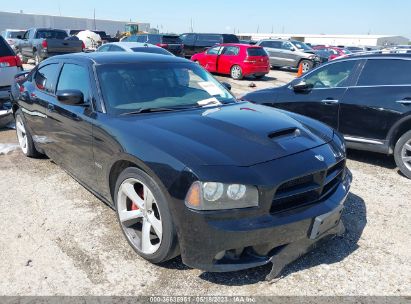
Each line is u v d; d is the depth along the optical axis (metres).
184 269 3.04
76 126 3.80
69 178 4.88
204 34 23.41
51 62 4.80
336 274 3.00
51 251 3.28
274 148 2.90
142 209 3.08
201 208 2.57
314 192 2.90
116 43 13.48
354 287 2.86
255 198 2.61
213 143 2.87
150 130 3.09
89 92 3.74
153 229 3.05
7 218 3.84
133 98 3.68
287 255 2.81
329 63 5.98
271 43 21.94
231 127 3.17
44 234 3.54
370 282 2.91
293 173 2.72
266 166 2.71
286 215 2.70
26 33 22.28
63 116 4.06
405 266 3.12
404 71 5.24
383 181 5.02
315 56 20.33
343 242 3.46
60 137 4.27
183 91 3.99
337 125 5.78
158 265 3.09
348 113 5.61
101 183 3.60
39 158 5.66
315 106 5.97
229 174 2.59
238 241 2.58
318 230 2.84
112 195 3.50
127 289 2.82
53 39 19.00
